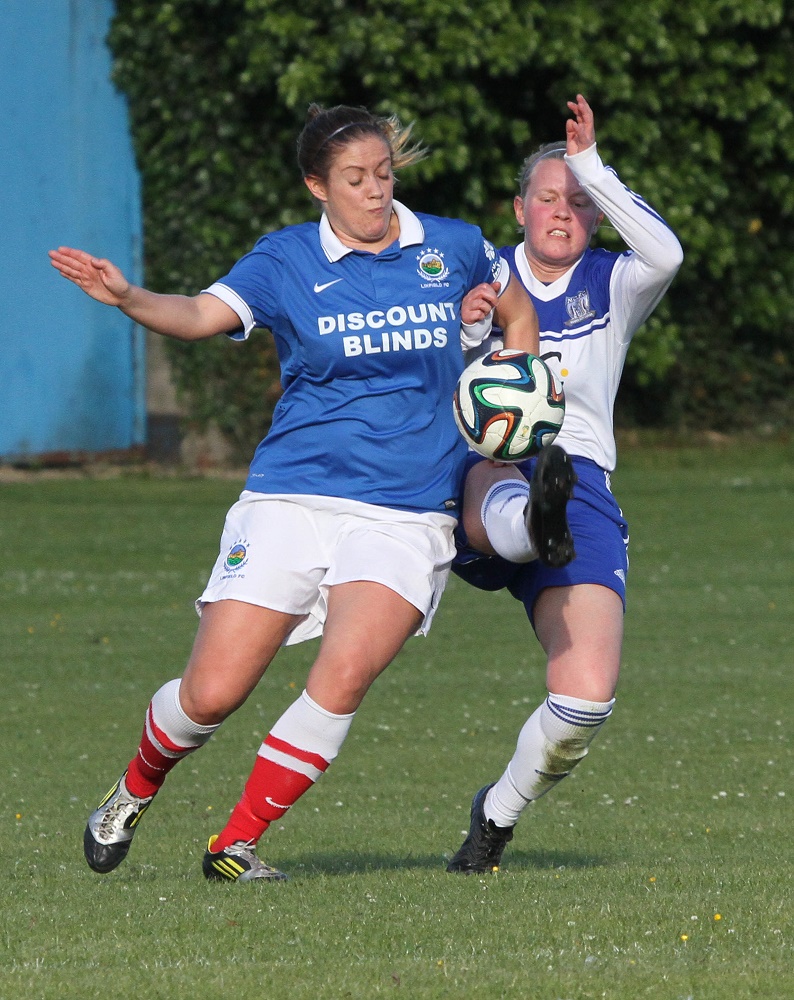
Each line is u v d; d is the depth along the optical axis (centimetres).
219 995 1432
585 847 2344
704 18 8212
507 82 8231
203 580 5262
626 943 1616
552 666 1973
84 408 7888
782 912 1755
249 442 8219
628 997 1418
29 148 7688
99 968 1534
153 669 3953
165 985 1462
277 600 1869
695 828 2473
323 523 1902
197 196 8069
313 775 1903
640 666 4006
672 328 8612
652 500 7138
